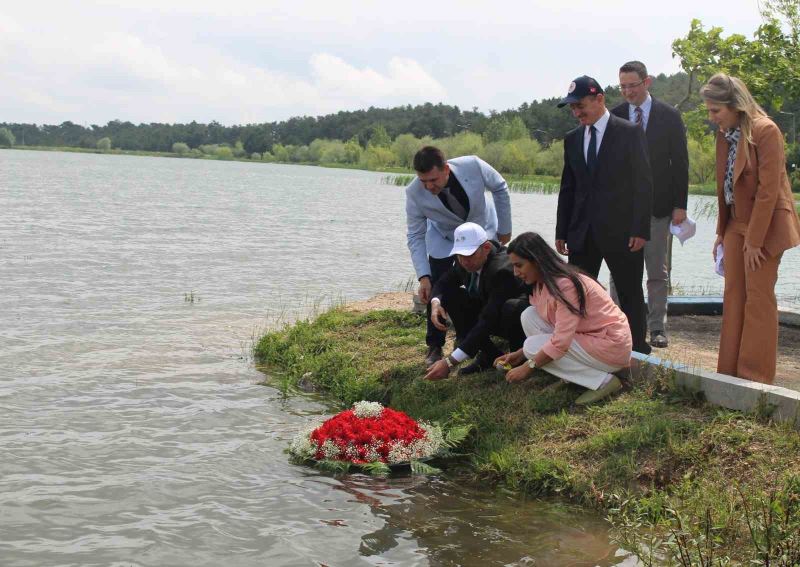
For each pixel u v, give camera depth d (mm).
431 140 133250
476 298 7602
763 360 6426
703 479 5520
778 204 6258
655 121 8336
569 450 6246
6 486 6000
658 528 5320
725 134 6516
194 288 15422
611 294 8992
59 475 6250
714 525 4949
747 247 6305
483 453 6609
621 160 7363
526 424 6699
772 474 5355
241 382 9039
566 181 7852
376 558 5059
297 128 199750
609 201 7418
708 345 8562
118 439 7090
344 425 6758
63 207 35438
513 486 6172
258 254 21047
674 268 19625
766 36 12023
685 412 6289
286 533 5383
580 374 6719
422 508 5812
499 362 7137
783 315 9844
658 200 8289
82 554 5031
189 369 9508
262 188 65125
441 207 7785
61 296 14070
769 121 6219
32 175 69750
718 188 6660
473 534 5387
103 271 17141
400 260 20750
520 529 5465
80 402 8117
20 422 7430
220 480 6258
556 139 109562
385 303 11477
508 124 107750
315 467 6586
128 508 5707
